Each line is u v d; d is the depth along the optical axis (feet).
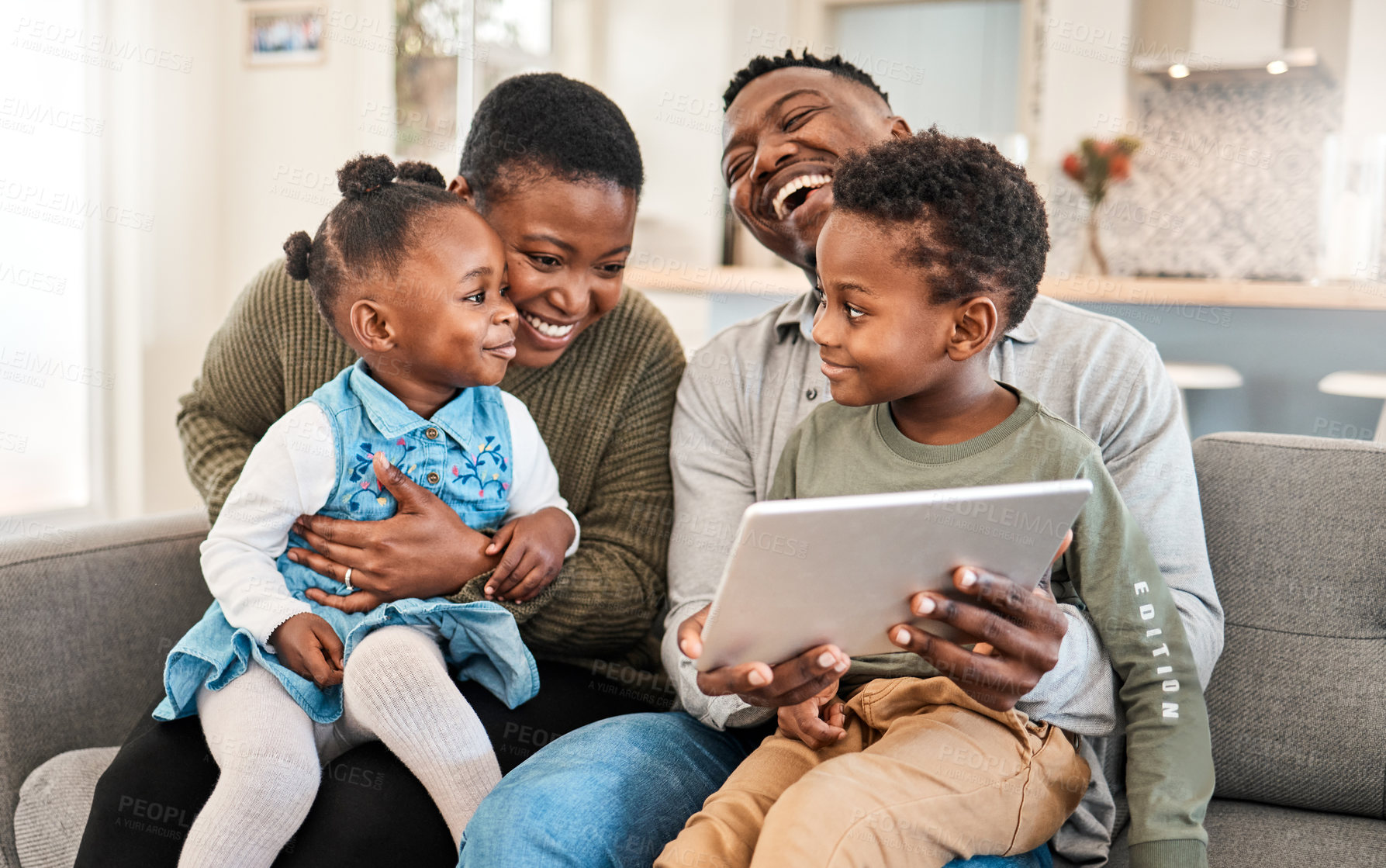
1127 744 3.05
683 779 3.11
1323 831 3.44
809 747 2.93
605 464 4.17
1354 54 11.21
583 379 4.17
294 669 3.22
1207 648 3.05
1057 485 2.39
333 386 3.56
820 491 3.15
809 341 3.82
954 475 2.91
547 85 3.71
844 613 2.49
